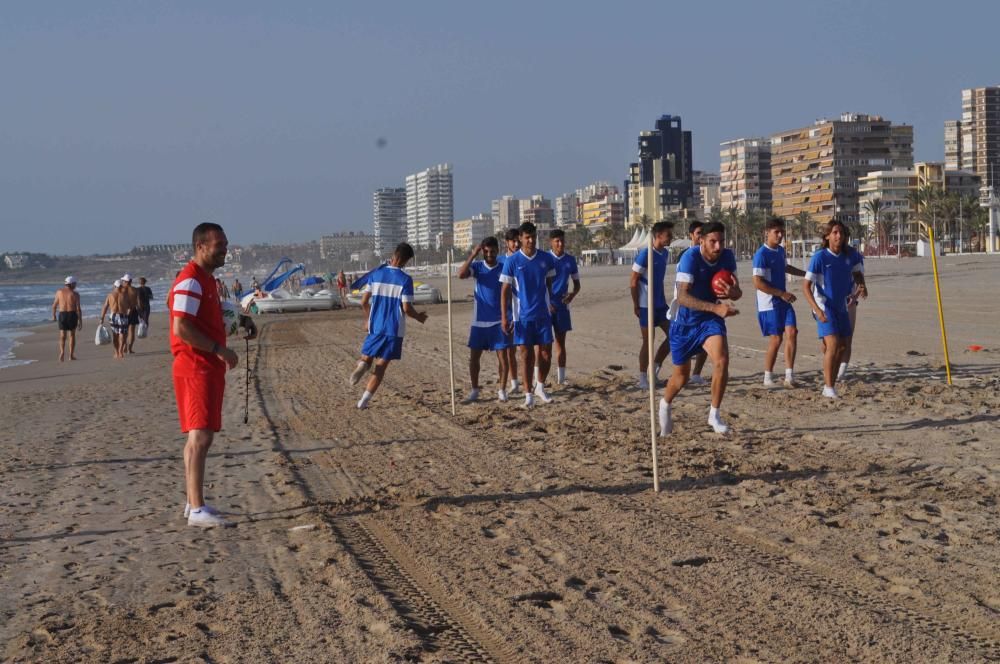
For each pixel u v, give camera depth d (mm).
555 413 11672
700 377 13516
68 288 25141
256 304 50719
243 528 7117
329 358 21812
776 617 4797
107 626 5156
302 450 10188
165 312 60656
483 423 11305
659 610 5004
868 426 9805
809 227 180500
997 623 4578
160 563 6277
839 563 5578
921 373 13469
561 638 4699
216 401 7270
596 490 7688
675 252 105438
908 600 4953
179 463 9867
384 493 8008
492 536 6598
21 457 10477
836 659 4266
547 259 12258
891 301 28891
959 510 6574
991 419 9812
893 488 7254
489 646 4668
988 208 155250
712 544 6070
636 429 10320
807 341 18891
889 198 175625
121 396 16328
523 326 12164
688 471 8141
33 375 21859
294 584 5734
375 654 4602
